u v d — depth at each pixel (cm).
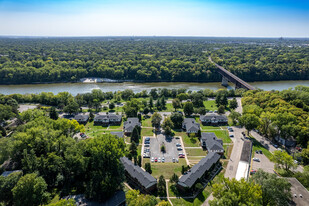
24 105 16788
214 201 5756
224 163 9744
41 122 10469
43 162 7800
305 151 9462
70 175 8344
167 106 17350
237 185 5791
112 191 7169
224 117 14175
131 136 11581
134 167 8806
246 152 10456
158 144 11388
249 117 11912
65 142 8656
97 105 16050
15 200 6259
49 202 6794
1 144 8412
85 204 6881
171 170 9231
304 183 7300
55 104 17050
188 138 12088
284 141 11300
